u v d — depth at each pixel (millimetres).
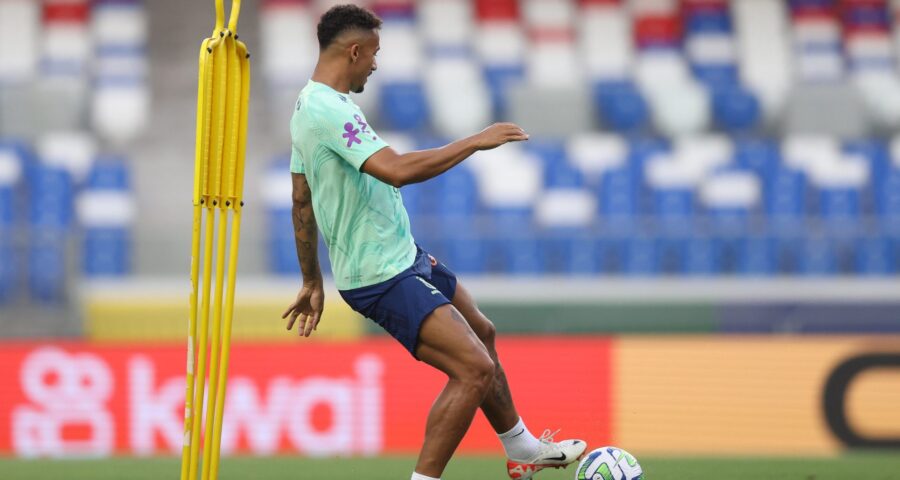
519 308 39500
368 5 59906
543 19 60000
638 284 40562
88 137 54719
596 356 34406
